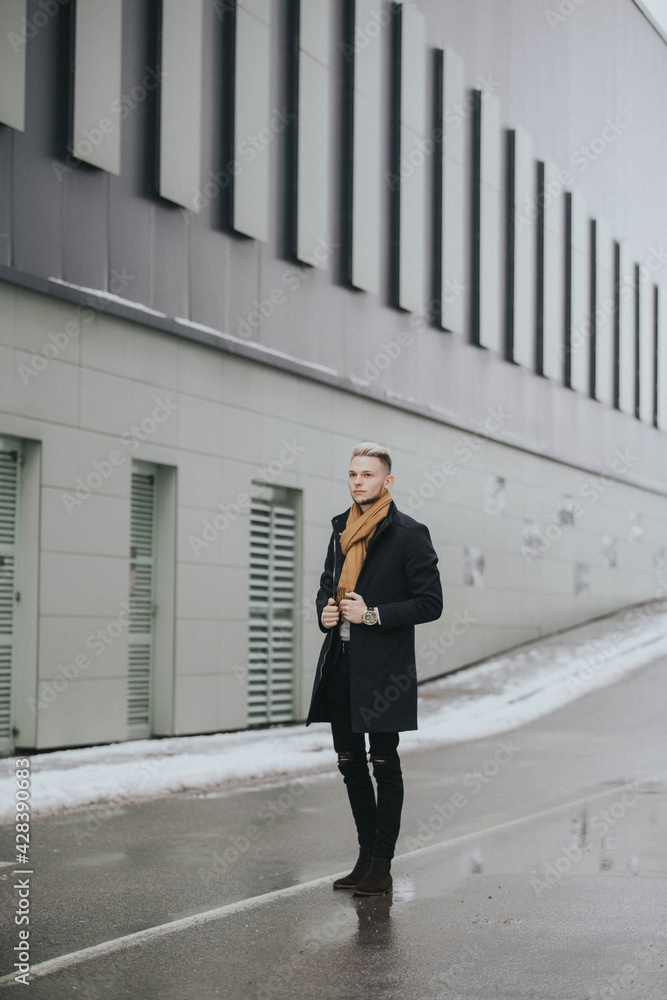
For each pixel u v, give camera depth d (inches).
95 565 507.5
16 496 476.7
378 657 215.5
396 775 220.4
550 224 1049.5
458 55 883.4
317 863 256.4
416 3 826.8
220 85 602.5
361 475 223.1
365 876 220.2
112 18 513.0
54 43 490.6
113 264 522.3
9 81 457.1
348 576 221.0
